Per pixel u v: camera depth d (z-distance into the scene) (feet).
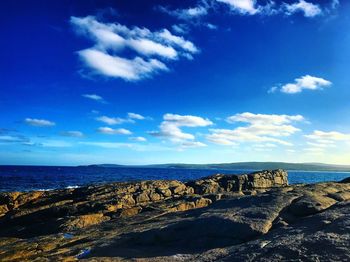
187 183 163.84
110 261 60.64
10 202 137.90
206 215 78.07
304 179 480.64
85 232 88.07
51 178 409.49
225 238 65.31
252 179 169.07
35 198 144.77
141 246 69.82
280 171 184.34
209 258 55.93
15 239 93.20
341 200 76.13
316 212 68.74
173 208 106.73
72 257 64.80
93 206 120.37
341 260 43.21
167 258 60.23
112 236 78.54
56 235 86.79
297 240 52.21
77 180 381.81
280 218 68.33
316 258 44.91
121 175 537.65
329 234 51.31
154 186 152.05
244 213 73.05
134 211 111.45
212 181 163.43
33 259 65.46
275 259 47.42
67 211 119.03
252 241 59.93
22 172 599.98
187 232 70.44
